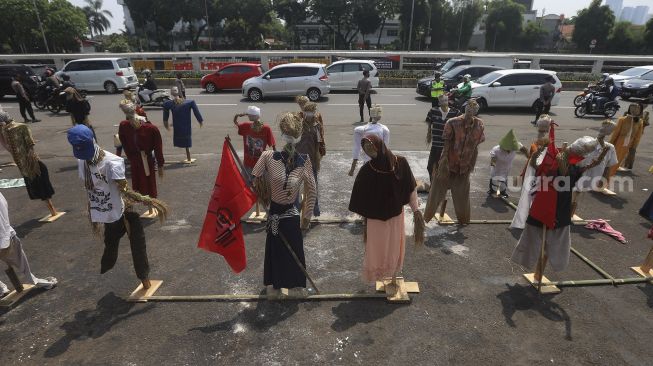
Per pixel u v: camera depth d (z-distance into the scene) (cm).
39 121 1355
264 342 335
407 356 320
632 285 419
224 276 434
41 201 647
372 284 417
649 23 4844
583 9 5278
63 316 370
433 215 544
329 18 5003
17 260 384
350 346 330
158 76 2417
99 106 1631
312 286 402
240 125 549
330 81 2038
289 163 350
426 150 963
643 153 972
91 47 5900
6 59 2512
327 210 605
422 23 5291
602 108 1448
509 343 334
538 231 397
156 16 4909
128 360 316
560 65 2791
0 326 358
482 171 812
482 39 6456
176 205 630
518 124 1339
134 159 546
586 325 357
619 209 623
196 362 314
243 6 4825
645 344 334
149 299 389
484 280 427
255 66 2044
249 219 562
